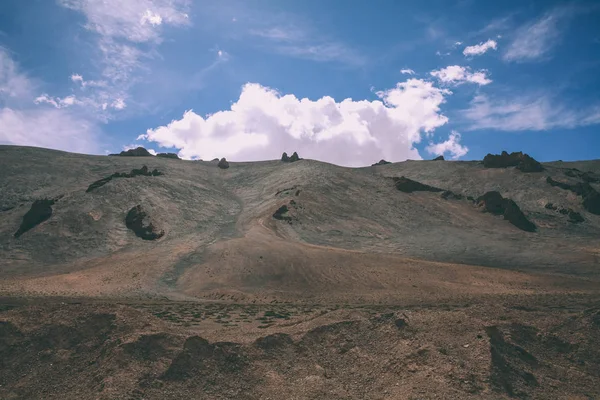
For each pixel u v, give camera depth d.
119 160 164.00
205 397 22.70
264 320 41.59
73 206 104.19
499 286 70.56
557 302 53.94
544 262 95.62
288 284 69.75
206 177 161.62
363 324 30.33
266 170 174.38
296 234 103.44
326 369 26.16
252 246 85.69
